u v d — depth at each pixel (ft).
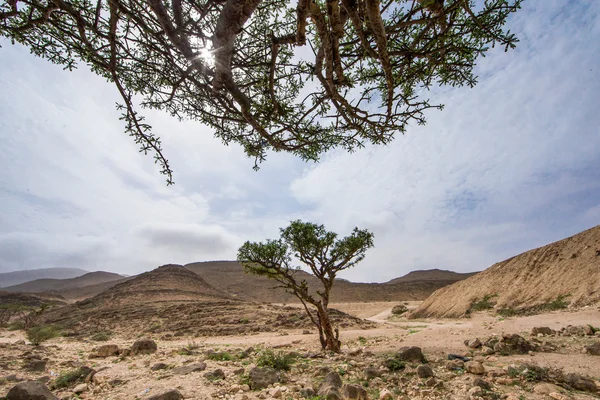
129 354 44.45
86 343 89.20
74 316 161.48
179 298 211.20
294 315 128.88
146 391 20.62
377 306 276.62
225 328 111.55
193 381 22.89
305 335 88.58
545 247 150.71
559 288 117.08
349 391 18.67
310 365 30.81
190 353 44.96
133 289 232.32
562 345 38.81
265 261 51.01
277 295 359.25
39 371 31.71
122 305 186.60
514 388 21.42
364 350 48.83
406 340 61.00
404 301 325.42
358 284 428.56
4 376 28.40
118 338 105.50
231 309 150.51
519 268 150.30
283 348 59.52
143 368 30.63
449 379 24.56
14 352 47.62
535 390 20.63
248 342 76.74
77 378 25.96
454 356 33.88
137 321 135.13
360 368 29.48
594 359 30.66
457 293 172.24
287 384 22.85
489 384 21.75
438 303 177.47
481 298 148.77
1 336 105.81
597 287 100.53
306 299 50.08
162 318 137.69
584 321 68.08
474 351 38.73
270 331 105.91
